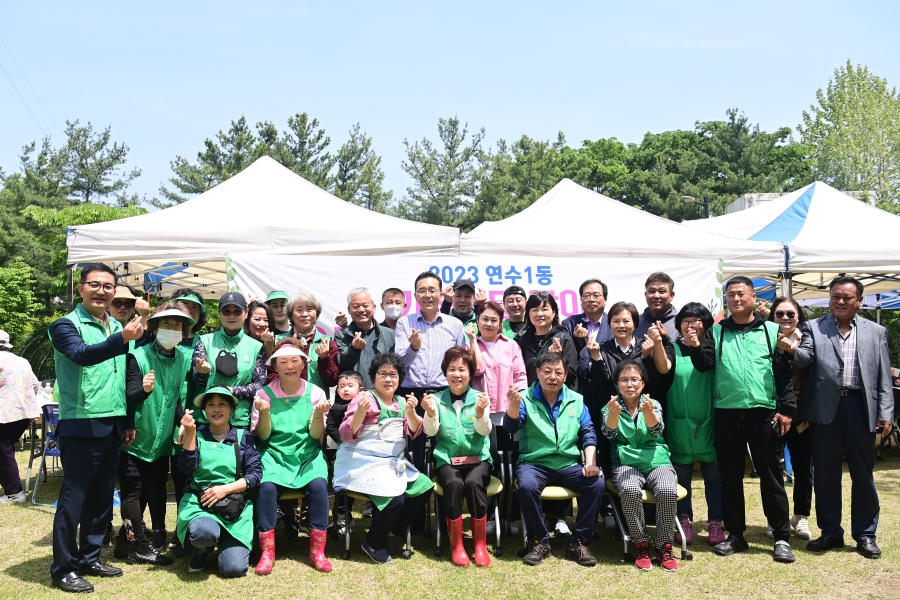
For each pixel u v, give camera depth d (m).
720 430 4.82
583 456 4.82
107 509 4.36
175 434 4.79
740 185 34.72
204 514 4.41
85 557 4.32
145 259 7.15
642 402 4.66
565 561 4.67
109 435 4.23
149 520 5.71
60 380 4.21
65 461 4.17
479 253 7.37
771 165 36.38
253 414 4.70
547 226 7.94
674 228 8.13
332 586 4.21
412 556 4.78
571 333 5.75
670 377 4.96
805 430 5.25
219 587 4.20
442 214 33.81
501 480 4.98
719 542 4.91
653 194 34.97
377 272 7.13
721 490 4.97
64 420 4.17
